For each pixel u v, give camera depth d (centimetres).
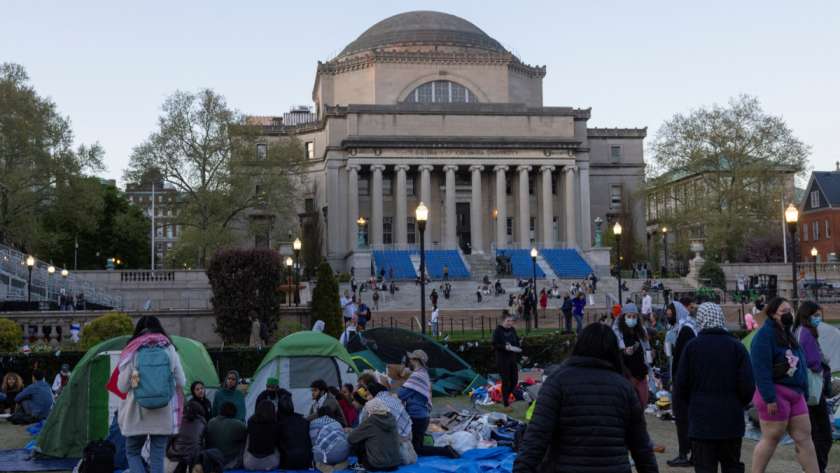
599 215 10488
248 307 4106
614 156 10594
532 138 9344
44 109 6931
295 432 1548
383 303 6831
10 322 3594
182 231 7906
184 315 4425
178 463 1475
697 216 8200
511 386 2244
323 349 2172
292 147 8412
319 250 9519
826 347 2514
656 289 6469
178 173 7888
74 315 4347
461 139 9231
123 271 6931
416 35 10388
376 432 1522
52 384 2736
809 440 1152
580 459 761
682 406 1423
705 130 8431
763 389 1127
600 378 781
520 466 763
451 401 2473
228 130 7950
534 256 5091
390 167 9350
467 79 10131
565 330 4272
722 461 1095
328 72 10338
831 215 10150
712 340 1086
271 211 8456
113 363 1777
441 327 5197
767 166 8181
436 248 9288
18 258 6178
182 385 1227
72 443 1745
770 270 7862
